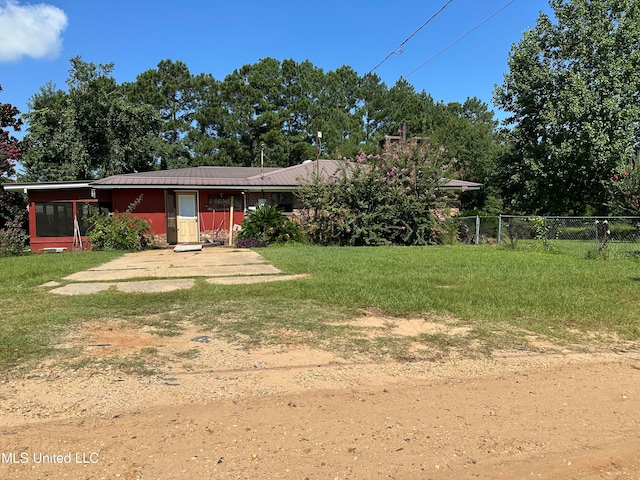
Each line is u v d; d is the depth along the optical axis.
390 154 17.03
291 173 20.23
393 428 3.06
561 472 2.62
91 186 16.23
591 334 5.20
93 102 27.36
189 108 43.25
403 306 6.17
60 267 10.53
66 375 3.82
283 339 4.84
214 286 7.74
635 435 3.05
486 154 33.41
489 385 3.80
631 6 22.86
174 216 17.58
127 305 6.31
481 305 6.30
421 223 16.59
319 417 3.18
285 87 45.09
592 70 23.75
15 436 2.87
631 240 15.50
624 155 20.19
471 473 2.59
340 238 16.77
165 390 3.57
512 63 26.11
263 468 2.58
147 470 2.54
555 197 25.08
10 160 19.72
